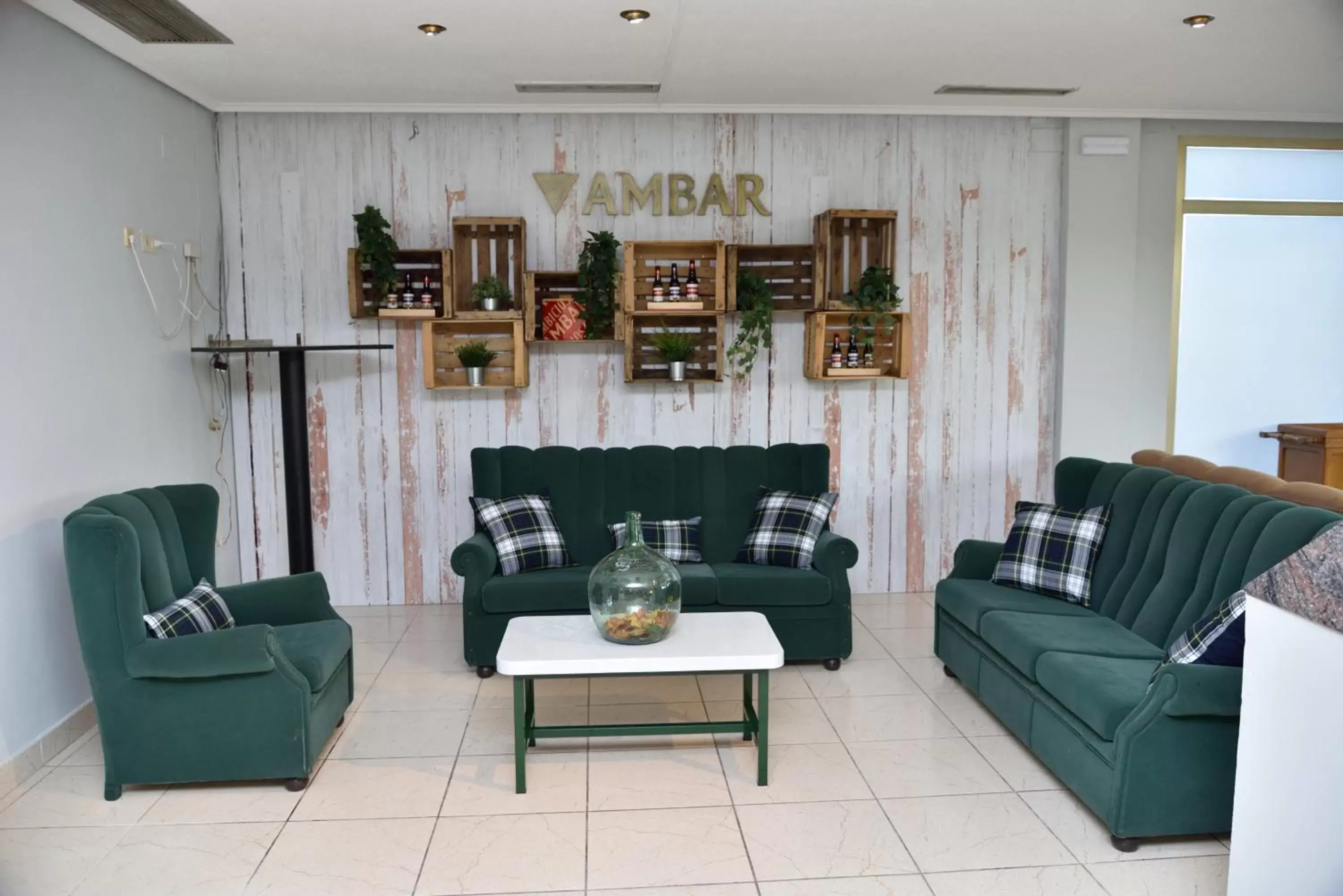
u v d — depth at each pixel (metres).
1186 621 3.46
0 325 3.46
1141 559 3.94
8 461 3.49
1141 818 2.92
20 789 3.43
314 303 5.59
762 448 5.35
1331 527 2.15
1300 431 5.84
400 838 3.07
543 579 4.52
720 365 5.57
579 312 5.50
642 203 5.65
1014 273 5.87
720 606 4.56
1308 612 2.12
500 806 3.29
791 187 5.71
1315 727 2.12
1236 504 3.43
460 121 5.55
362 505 5.73
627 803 3.30
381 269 5.27
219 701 3.32
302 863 2.93
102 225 4.20
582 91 5.07
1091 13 3.91
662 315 5.51
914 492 5.97
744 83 4.95
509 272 5.62
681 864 2.91
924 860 2.93
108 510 3.39
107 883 2.82
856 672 4.60
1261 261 6.06
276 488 5.70
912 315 5.80
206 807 3.29
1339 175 6.05
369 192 5.55
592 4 3.74
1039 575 4.27
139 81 4.56
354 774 3.53
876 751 3.72
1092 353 5.85
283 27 3.98
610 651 3.38
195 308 5.17
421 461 5.73
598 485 5.12
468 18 3.89
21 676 3.55
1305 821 2.16
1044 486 6.02
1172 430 6.11
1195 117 5.62
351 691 4.09
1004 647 3.76
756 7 3.79
